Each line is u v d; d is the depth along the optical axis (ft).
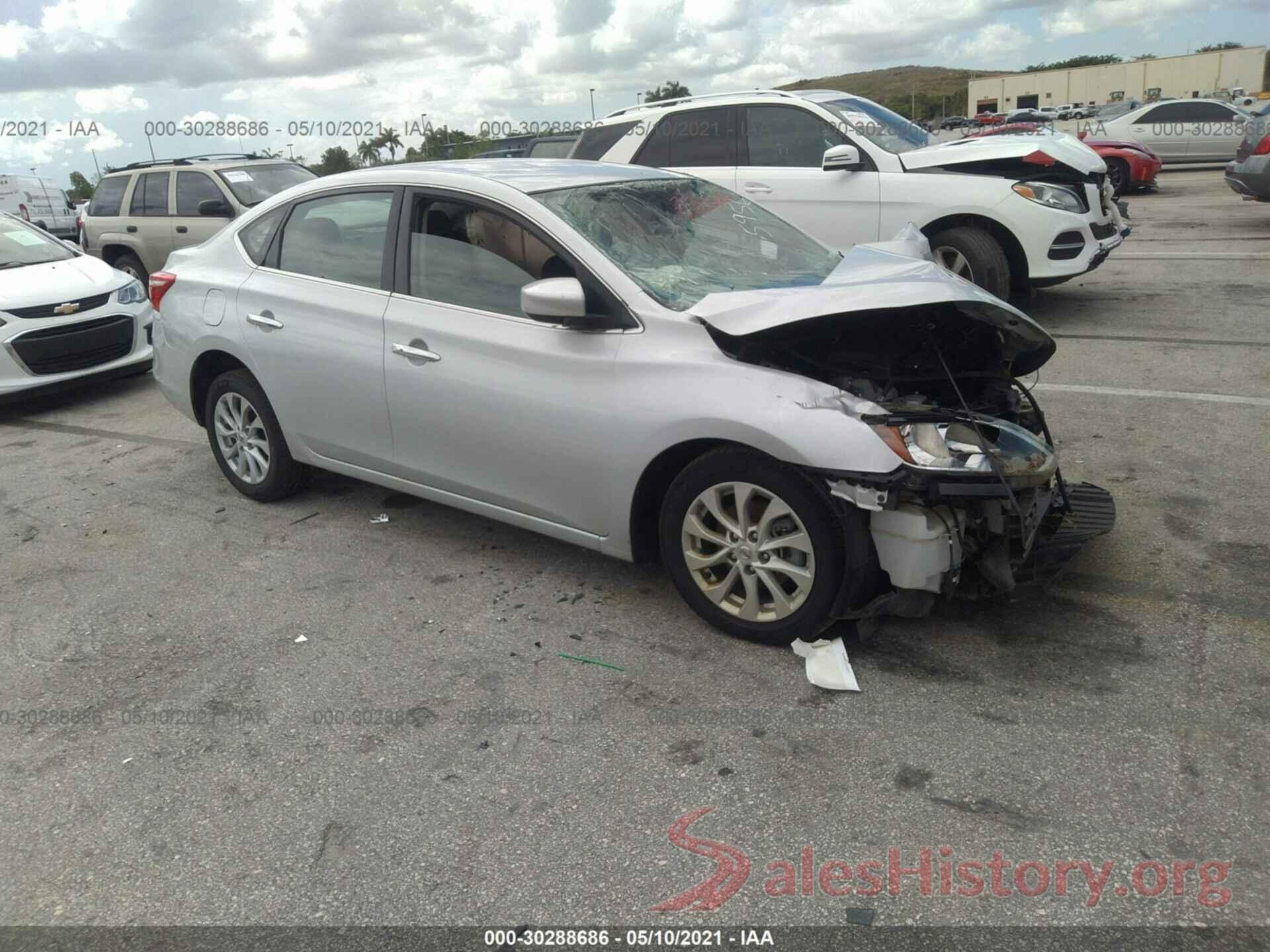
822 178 25.03
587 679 10.91
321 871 8.27
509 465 12.62
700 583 11.54
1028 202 23.54
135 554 15.11
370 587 13.51
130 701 10.99
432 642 11.93
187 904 7.99
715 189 15.12
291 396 15.17
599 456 11.62
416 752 9.79
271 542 15.24
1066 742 9.30
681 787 9.04
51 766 9.89
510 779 9.30
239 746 10.05
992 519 10.21
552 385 11.89
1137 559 12.86
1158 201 53.52
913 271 11.83
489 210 12.73
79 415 24.26
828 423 10.00
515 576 13.60
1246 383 19.69
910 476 9.78
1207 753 9.02
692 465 11.10
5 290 24.08
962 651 10.96
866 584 10.55
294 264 15.21
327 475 18.21
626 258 12.06
